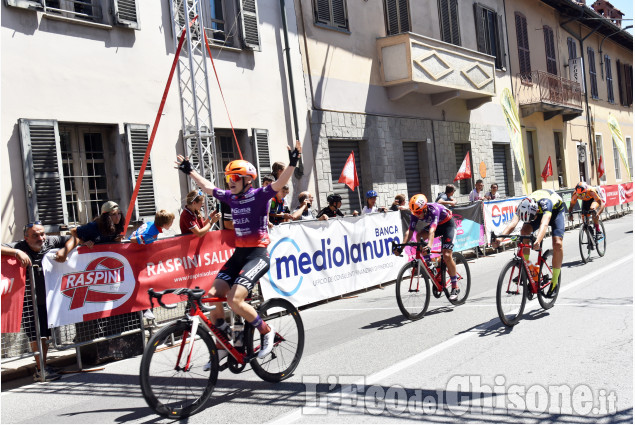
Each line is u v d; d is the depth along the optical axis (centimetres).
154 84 982
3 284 556
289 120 1238
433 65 1520
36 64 826
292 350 513
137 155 940
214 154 994
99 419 444
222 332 459
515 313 626
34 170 809
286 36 1238
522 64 2158
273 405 436
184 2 939
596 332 566
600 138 2855
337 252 924
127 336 647
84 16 907
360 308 830
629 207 2369
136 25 952
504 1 2077
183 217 718
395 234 1070
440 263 754
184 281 692
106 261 624
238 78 1133
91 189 909
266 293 788
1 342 557
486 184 1911
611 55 3081
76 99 871
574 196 1091
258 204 465
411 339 602
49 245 625
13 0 795
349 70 1400
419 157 1642
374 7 1495
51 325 577
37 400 514
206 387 442
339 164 1377
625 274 895
